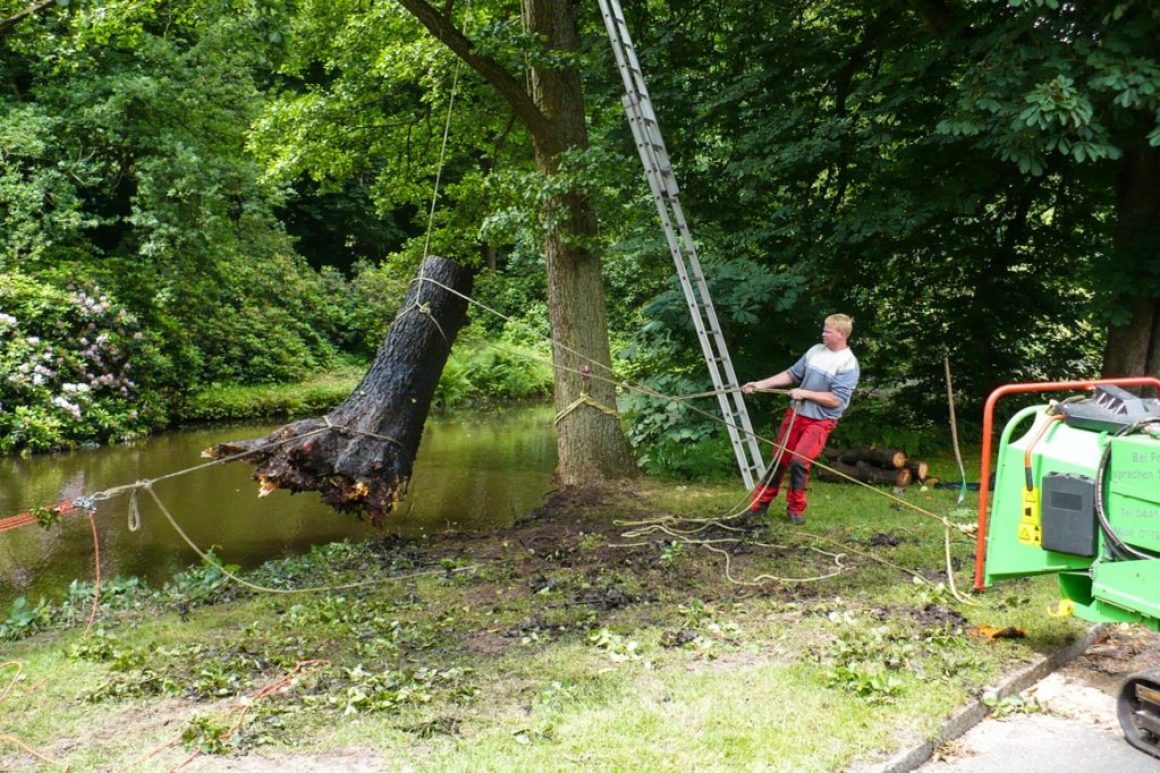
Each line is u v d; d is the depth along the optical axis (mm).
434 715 3986
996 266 12367
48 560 8047
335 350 23828
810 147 10102
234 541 8625
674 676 4391
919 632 4926
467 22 11312
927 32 10266
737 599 5699
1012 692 4324
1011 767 3664
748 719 3881
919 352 12961
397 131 12766
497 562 6883
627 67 8633
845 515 7977
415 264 14078
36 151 16422
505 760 3527
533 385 23891
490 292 28641
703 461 9695
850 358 7543
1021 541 4305
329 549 7723
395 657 4805
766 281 9438
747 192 11023
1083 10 7855
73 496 10766
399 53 11305
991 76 7723
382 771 3482
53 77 17672
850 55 11164
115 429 15414
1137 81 7066
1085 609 4102
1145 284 9391
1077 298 12375
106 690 4395
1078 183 11508
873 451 9500
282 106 12516
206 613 5844
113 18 10148
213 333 19578
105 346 16156
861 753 3584
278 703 4195
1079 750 3809
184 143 17906
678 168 11523
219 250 19047
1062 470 4121
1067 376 13117
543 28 9648
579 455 9883
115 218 18703
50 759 3672
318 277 25219
